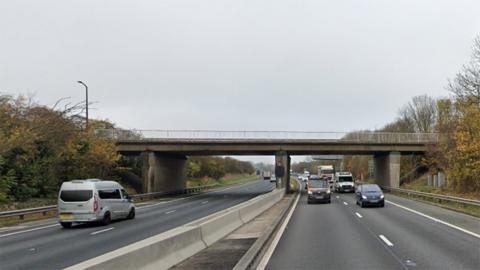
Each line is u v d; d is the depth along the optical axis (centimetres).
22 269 1141
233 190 7869
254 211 2464
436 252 1247
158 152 5794
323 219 2362
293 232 1778
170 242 1037
